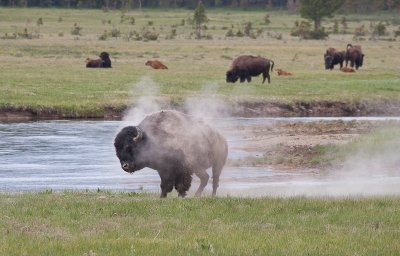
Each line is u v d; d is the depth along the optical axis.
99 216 35.16
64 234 30.89
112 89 111.25
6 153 70.94
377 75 146.00
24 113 95.38
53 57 166.75
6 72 127.88
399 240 30.45
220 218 34.81
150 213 35.94
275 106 105.81
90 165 65.44
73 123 91.88
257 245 29.20
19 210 36.31
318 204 37.97
